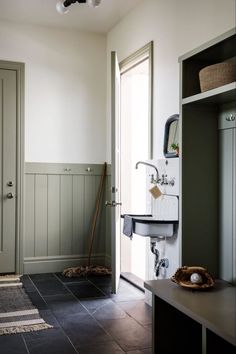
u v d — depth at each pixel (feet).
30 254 15.14
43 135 15.24
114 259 12.46
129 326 9.87
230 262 7.97
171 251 10.64
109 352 8.44
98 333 9.41
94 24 15.07
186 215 8.15
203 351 5.99
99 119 16.03
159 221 10.19
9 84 14.79
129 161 15.49
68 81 15.61
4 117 14.73
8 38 14.82
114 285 12.47
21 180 14.90
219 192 8.30
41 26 15.21
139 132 15.69
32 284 13.62
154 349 7.65
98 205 15.93
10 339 9.01
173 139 10.71
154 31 12.03
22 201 14.92
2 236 14.75
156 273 11.07
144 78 15.72
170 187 10.57
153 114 11.98
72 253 15.69
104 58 16.03
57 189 15.46
